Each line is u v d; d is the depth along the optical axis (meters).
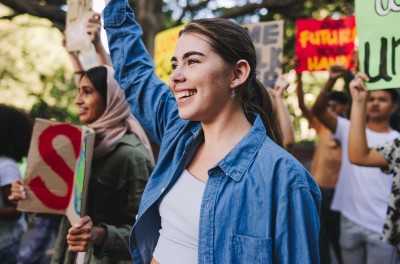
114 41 2.28
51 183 2.78
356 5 2.75
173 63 1.69
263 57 4.01
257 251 1.43
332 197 4.93
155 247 1.73
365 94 2.88
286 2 7.18
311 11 8.39
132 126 2.74
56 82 11.29
